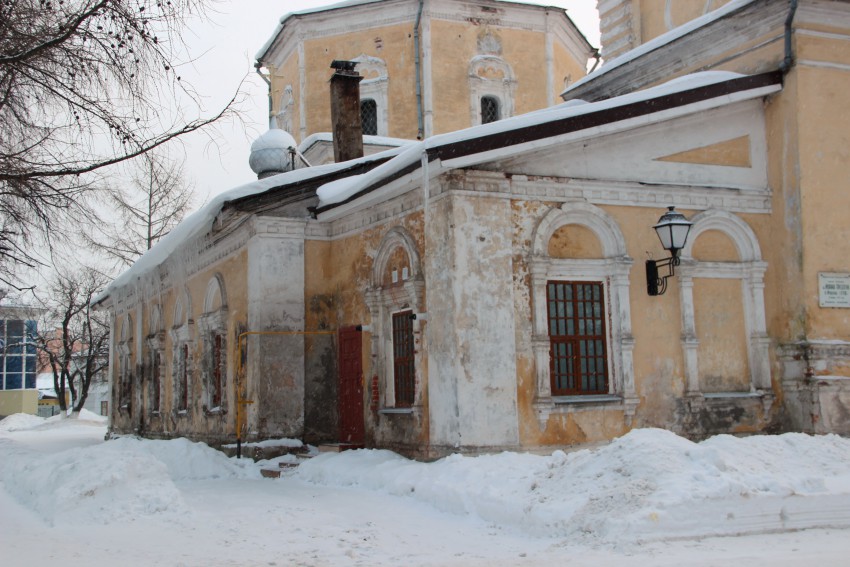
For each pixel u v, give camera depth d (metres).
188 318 20.52
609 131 13.31
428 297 13.22
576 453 10.52
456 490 10.16
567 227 13.62
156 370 23.69
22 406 58.34
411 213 14.03
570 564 7.17
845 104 14.82
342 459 13.89
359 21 25.62
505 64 25.95
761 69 15.20
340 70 20.05
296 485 13.09
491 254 12.86
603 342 13.73
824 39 14.73
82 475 10.76
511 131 12.60
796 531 8.51
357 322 15.65
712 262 14.46
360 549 8.24
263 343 15.86
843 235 14.52
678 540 8.03
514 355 12.84
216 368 18.92
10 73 10.08
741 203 14.70
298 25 25.89
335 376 16.33
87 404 70.69
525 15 26.28
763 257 14.73
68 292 43.41
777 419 14.44
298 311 16.20
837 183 14.59
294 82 26.45
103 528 9.48
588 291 13.73
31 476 12.91
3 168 10.32
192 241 18.44
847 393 13.96
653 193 14.12
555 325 13.42
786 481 8.94
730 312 14.60
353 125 19.98
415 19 25.30
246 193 15.78
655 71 17.81
